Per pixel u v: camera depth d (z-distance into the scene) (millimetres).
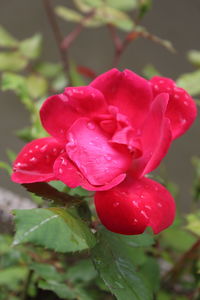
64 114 402
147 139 398
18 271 547
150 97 408
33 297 560
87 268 537
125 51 1285
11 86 550
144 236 417
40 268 512
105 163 391
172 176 1105
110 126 402
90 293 547
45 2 736
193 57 695
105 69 1264
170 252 593
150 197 388
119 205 381
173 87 415
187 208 1019
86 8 712
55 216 373
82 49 1294
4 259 543
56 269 539
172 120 414
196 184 617
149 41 1308
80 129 398
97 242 394
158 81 417
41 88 698
